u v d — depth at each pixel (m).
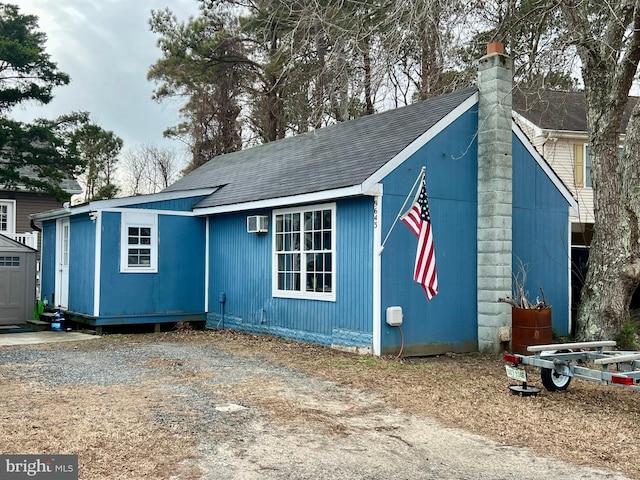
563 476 4.62
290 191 11.34
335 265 10.68
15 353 10.12
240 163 17.19
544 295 11.60
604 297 10.80
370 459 4.93
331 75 16.64
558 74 13.02
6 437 5.20
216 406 6.43
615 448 5.32
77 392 7.03
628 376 6.50
